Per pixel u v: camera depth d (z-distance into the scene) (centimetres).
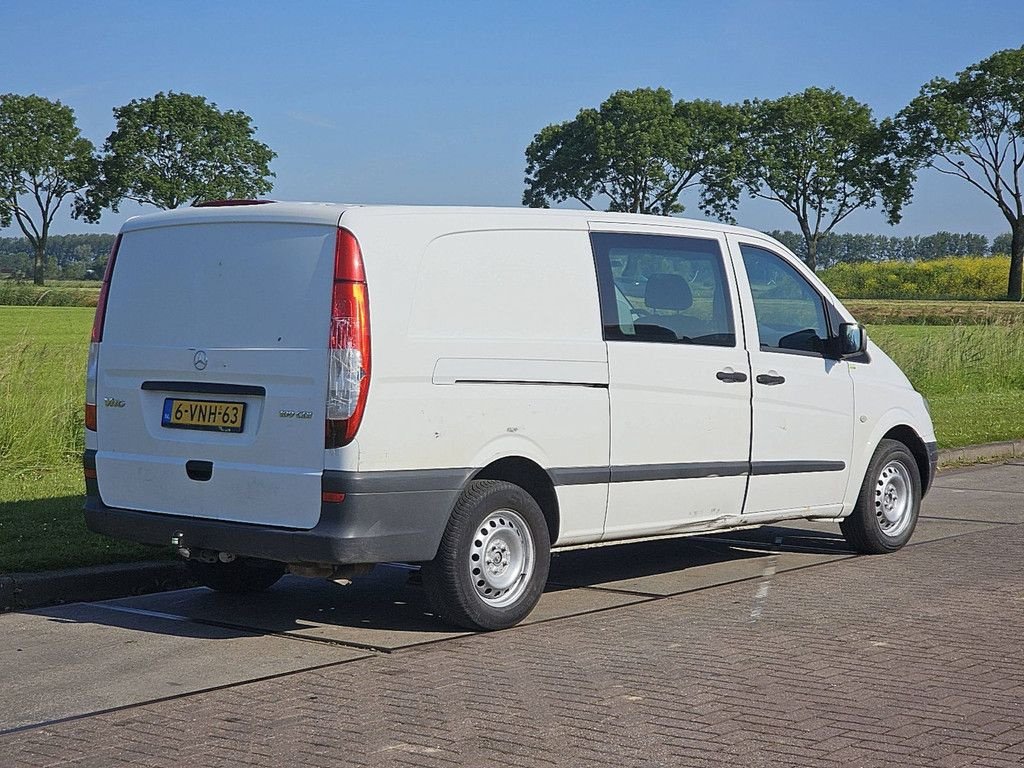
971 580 784
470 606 644
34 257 10600
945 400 1944
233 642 639
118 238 704
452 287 644
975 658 595
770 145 9500
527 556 672
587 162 9438
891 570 822
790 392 807
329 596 755
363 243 618
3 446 1220
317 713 514
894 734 481
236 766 451
